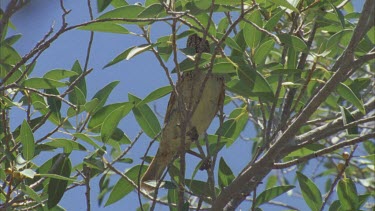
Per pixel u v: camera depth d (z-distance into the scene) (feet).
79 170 36.76
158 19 29.22
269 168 32.60
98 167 33.32
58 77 35.27
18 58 33.09
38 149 34.17
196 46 37.32
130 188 36.68
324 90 31.40
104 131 34.50
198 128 38.42
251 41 33.14
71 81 37.58
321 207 34.42
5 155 32.99
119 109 34.37
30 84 34.17
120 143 36.32
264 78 32.04
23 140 32.32
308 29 41.24
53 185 34.58
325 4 35.86
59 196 34.47
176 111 36.76
